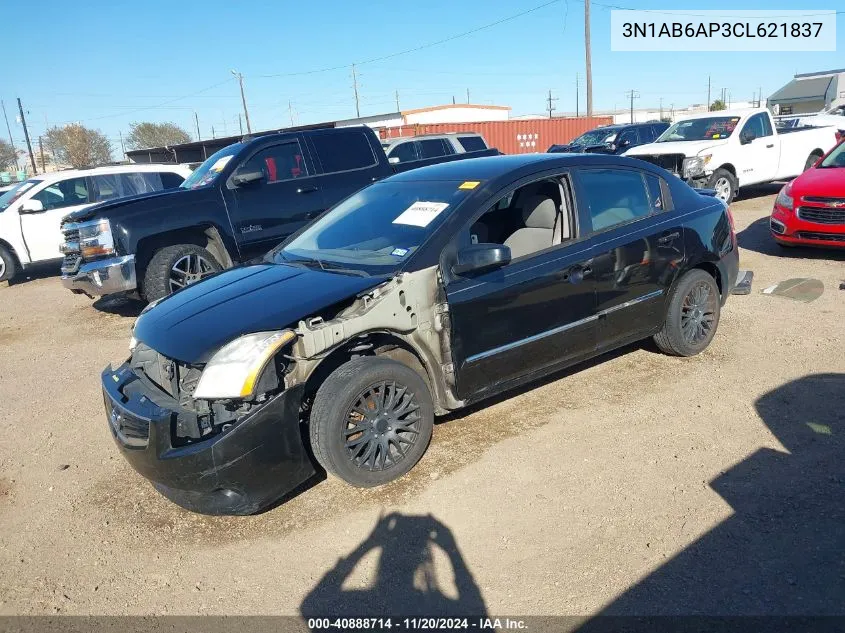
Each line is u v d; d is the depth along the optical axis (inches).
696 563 116.7
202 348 130.9
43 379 246.8
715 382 189.2
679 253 191.8
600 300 175.8
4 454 184.9
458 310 150.9
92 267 289.4
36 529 146.2
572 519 132.0
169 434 126.6
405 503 141.5
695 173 443.2
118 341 290.7
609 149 729.0
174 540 137.4
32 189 453.7
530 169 170.4
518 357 163.3
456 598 113.4
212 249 313.4
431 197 168.7
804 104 2068.2
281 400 129.2
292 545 131.5
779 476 140.8
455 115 1588.3
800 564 114.3
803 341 215.8
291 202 323.6
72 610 119.4
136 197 303.4
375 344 148.3
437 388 153.4
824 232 311.9
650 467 148.4
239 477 126.7
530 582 115.6
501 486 145.1
